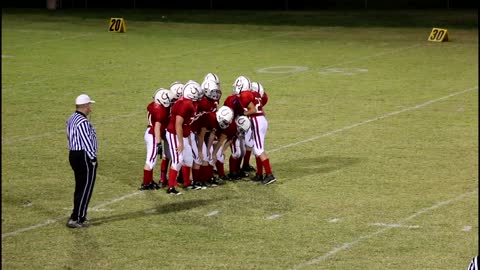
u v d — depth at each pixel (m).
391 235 21.19
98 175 26.81
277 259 19.66
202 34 63.44
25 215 22.95
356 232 21.44
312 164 28.09
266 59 51.38
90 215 22.89
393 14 77.12
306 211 23.11
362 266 19.20
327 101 38.66
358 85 42.59
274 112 36.41
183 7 85.75
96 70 47.75
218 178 26.12
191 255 19.95
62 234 21.44
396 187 25.38
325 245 20.55
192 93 23.94
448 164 27.97
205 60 51.16
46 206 23.72
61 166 28.03
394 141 31.19
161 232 21.52
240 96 25.36
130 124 34.34
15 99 39.53
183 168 24.95
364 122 34.38
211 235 21.28
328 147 30.38
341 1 84.88
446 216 22.62
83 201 21.72
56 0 83.81
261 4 84.94
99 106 37.88
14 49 56.19
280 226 21.91
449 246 20.42
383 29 66.00
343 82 43.47
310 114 35.97
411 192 24.86
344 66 48.53
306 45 57.25
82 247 20.53
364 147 30.33
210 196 24.45
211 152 25.59
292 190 25.05
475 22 69.94
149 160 24.94
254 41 59.50
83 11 81.75
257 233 21.42
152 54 53.62
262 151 25.53
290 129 33.25
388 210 23.17
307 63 49.66
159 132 24.38
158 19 74.19
